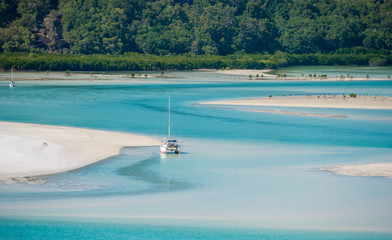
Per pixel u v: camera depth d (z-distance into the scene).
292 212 65.69
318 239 58.19
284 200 69.75
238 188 75.00
